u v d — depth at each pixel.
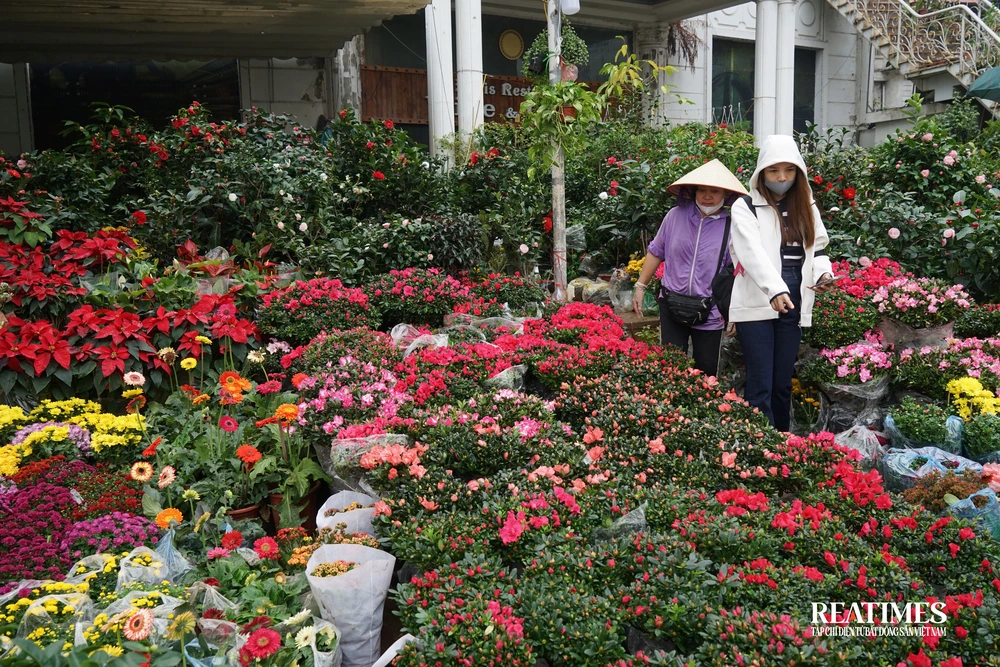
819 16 13.44
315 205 6.16
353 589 2.37
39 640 2.01
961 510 2.80
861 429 3.78
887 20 12.43
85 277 4.84
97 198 5.99
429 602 2.18
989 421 3.60
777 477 2.88
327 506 2.98
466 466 2.91
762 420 3.39
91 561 2.51
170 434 3.66
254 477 3.18
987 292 5.30
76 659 1.77
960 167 6.32
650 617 2.06
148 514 2.99
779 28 10.77
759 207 3.79
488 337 4.60
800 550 2.39
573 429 3.53
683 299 4.00
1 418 3.46
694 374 3.68
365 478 2.96
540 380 3.88
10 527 2.60
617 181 6.47
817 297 4.39
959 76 11.33
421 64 10.48
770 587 2.14
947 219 5.44
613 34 12.05
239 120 9.52
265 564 2.64
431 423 3.10
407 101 10.38
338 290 4.71
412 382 3.66
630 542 2.35
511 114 11.18
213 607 2.34
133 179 6.71
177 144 6.46
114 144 6.63
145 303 4.45
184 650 1.98
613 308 5.74
